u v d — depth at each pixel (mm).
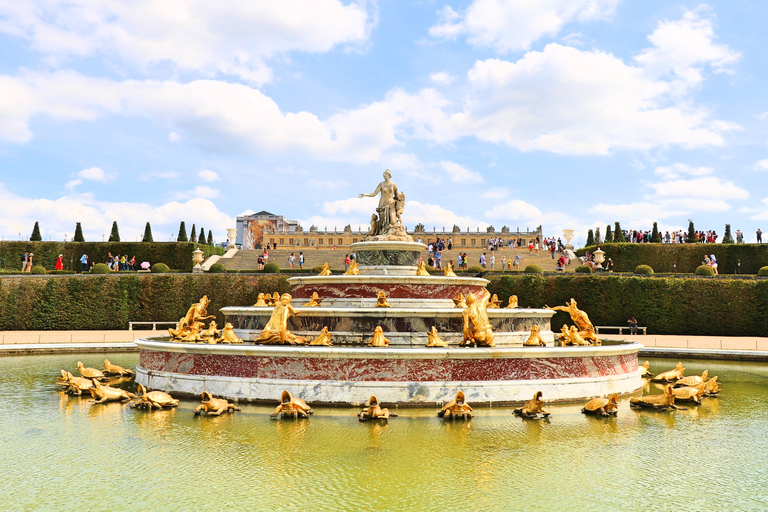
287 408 13258
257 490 8641
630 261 52594
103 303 40906
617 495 8523
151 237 66312
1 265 55656
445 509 7922
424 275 22891
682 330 37719
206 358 15539
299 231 105375
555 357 15055
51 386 18281
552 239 61969
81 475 9328
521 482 9055
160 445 11016
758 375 21969
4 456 10352
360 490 8656
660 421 13438
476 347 15312
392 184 25656
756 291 36719
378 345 15680
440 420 13094
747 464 10070
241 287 42250
